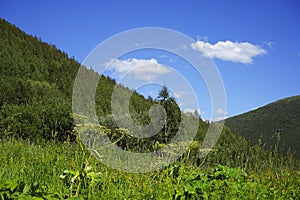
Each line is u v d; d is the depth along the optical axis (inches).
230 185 215.3
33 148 345.1
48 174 213.2
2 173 203.6
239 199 205.8
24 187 150.9
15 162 253.6
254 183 230.4
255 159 306.2
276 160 306.8
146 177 221.6
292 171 291.4
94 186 187.6
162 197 186.1
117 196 186.9
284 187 249.4
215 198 197.3
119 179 212.4
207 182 207.9
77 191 177.8
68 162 234.1
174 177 216.1
